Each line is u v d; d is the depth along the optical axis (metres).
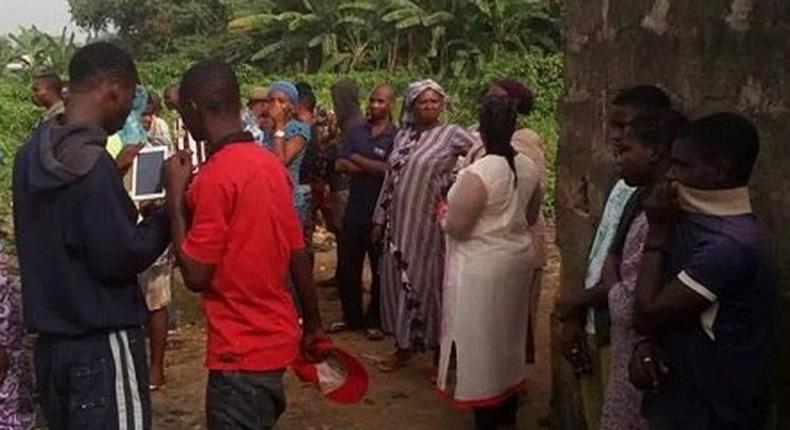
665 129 2.82
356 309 6.71
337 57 23.55
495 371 4.45
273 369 3.25
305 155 7.02
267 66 25.50
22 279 3.00
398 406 5.36
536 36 22.41
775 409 2.66
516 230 4.45
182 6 30.36
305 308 3.50
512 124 4.39
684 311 2.46
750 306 2.48
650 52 3.47
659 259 2.57
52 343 2.99
